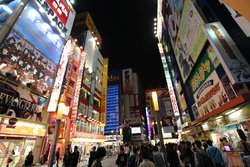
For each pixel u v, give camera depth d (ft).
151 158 17.40
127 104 392.68
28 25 53.93
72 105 81.61
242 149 22.38
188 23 48.80
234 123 28.78
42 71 57.77
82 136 82.12
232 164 19.33
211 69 38.47
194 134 59.52
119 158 23.13
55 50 67.41
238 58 26.63
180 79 70.13
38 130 52.16
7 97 42.73
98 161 11.16
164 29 97.71
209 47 38.01
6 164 39.34
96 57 135.33
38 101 54.70
